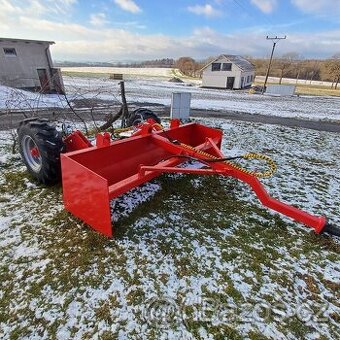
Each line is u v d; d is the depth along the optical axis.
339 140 7.85
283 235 2.87
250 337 1.80
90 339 1.74
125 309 1.95
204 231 2.84
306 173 4.75
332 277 2.35
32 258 2.37
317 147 6.78
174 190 3.63
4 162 4.39
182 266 2.36
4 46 15.01
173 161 3.24
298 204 3.60
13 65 15.53
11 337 1.74
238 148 6.10
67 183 2.75
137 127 4.29
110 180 3.09
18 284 2.12
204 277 2.26
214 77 37.47
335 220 3.25
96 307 1.95
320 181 4.43
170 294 2.08
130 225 2.84
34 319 1.86
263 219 3.12
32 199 3.29
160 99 16.58
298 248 2.69
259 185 2.71
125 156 3.27
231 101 19.31
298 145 6.84
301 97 27.55
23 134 3.46
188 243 2.64
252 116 12.30
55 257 2.39
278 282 2.26
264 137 7.48
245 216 3.16
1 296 2.02
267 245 2.70
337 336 1.85
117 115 6.42
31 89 16.41
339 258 2.59
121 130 4.45
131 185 2.70
